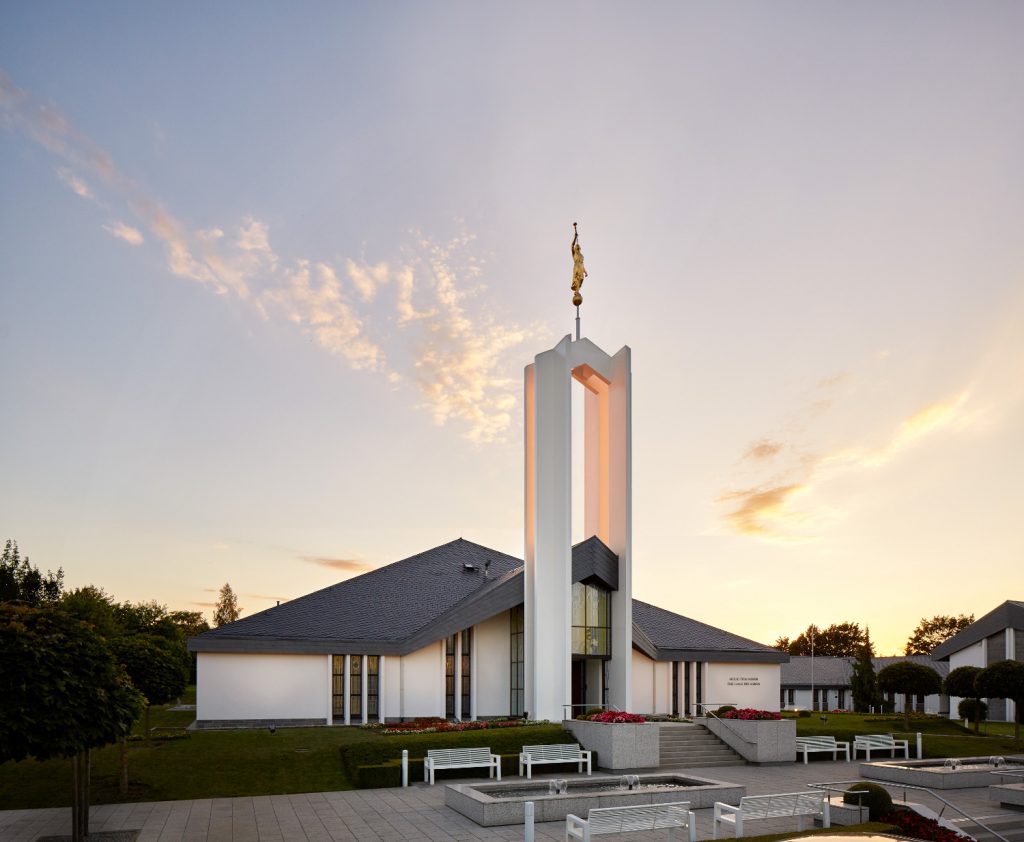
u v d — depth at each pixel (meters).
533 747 22.64
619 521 32.53
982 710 40.62
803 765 26.06
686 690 39.00
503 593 32.81
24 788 19.39
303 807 17.98
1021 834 16.00
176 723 31.02
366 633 31.70
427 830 15.76
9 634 12.89
